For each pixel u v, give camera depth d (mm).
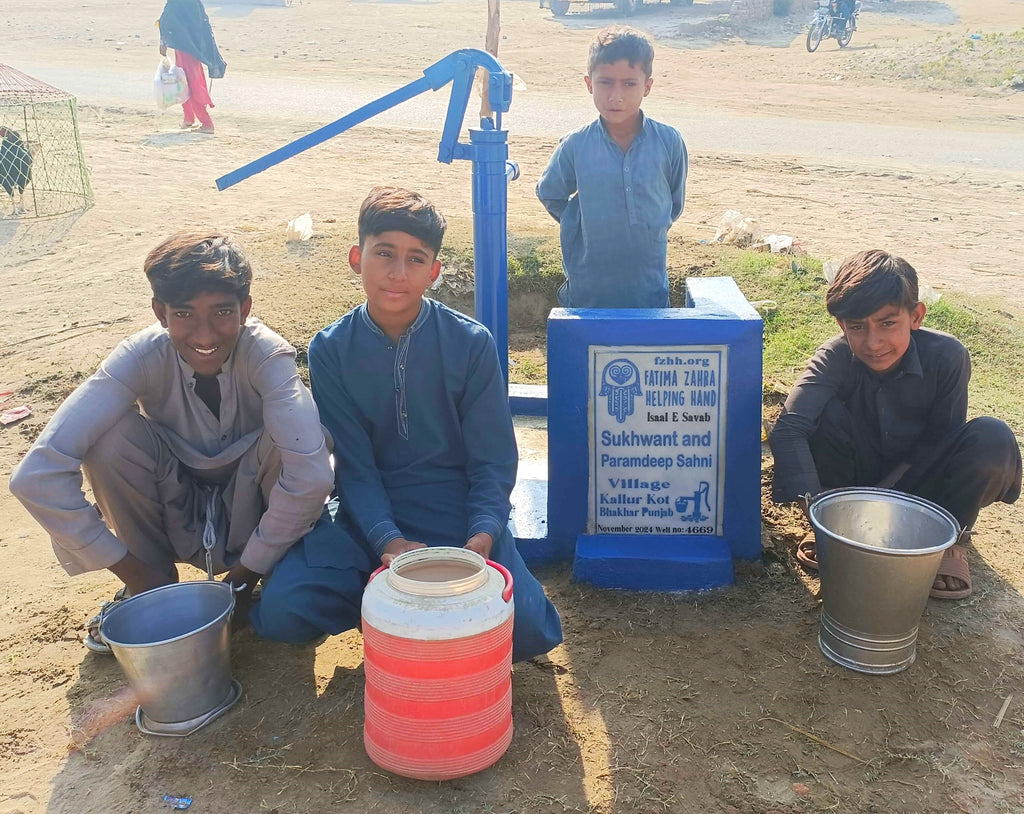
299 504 2824
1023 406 4852
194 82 12859
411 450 3111
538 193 4590
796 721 2795
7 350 5625
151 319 6145
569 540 3609
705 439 3484
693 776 2592
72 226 8414
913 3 29797
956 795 2541
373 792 2518
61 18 27703
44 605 3400
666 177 4402
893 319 3150
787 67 20609
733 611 3326
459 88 3760
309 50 22172
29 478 2678
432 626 2346
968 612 3309
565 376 3443
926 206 10016
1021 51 19219
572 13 27953
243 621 3176
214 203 9188
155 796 2512
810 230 8844
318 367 3020
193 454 3006
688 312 3486
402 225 2762
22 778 2598
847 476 3617
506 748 2621
